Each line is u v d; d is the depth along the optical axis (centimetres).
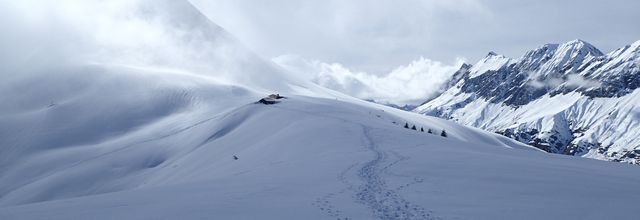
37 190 9894
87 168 10650
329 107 13162
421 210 2666
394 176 3772
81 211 2888
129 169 10631
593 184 3331
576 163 4975
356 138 7125
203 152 9856
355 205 2812
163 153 11481
